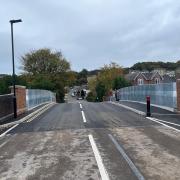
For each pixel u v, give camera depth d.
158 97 31.62
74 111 29.45
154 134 15.31
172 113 25.25
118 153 11.37
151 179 8.32
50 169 9.57
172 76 109.06
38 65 95.12
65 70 96.75
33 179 8.66
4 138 15.56
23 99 29.94
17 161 10.72
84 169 9.41
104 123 19.83
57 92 91.88
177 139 13.89
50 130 17.58
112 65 101.31
